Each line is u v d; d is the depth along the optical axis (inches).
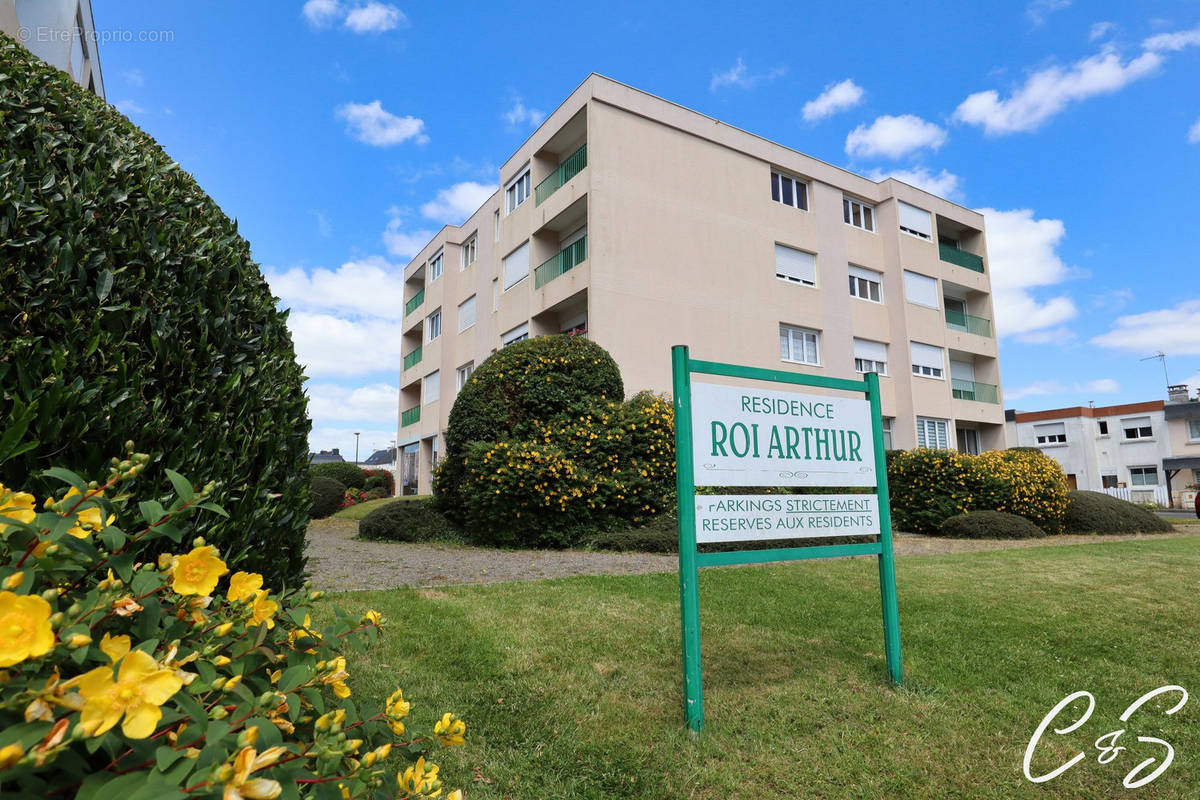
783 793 113.5
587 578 285.0
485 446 442.6
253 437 110.4
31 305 82.7
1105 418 1633.9
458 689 149.7
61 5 399.2
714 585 274.1
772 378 161.8
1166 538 510.3
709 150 740.7
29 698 41.9
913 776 120.2
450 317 1005.2
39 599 42.9
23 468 78.0
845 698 152.9
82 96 110.3
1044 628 211.8
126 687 45.1
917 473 589.0
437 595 241.8
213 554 61.0
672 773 117.9
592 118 661.3
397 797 65.4
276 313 131.2
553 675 161.2
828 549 159.8
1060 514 590.9
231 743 51.2
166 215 106.3
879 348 869.2
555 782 113.7
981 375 1007.6
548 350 492.7
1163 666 178.9
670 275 681.0
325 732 57.2
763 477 154.6
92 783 42.3
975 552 396.8
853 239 864.3
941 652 187.8
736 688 158.2
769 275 759.7
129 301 93.4
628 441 452.1
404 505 506.0
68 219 89.7
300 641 72.8
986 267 1005.8
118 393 87.2
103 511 56.2
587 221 647.1
